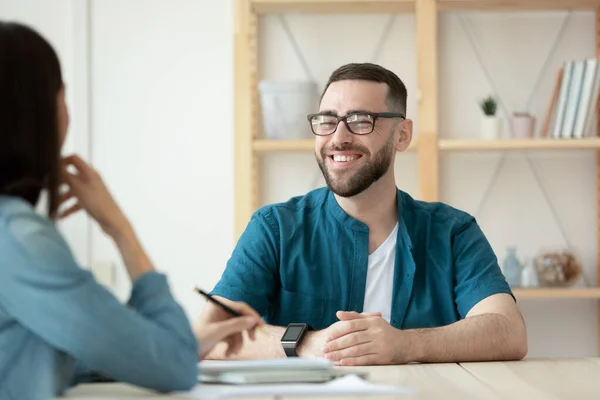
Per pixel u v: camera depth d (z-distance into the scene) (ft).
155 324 4.19
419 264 8.55
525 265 12.42
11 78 4.12
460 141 11.98
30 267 3.89
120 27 12.97
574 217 12.80
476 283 8.32
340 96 8.59
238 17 12.10
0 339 4.02
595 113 12.53
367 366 6.35
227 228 12.85
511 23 12.87
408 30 12.84
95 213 4.46
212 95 12.93
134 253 4.43
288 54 12.89
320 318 8.48
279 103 12.14
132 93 12.93
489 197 12.80
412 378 5.34
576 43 12.87
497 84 12.85
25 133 4.13
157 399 4.12
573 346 12.75
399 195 8.72
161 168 12.91
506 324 7.48
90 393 4.38
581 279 12.75
